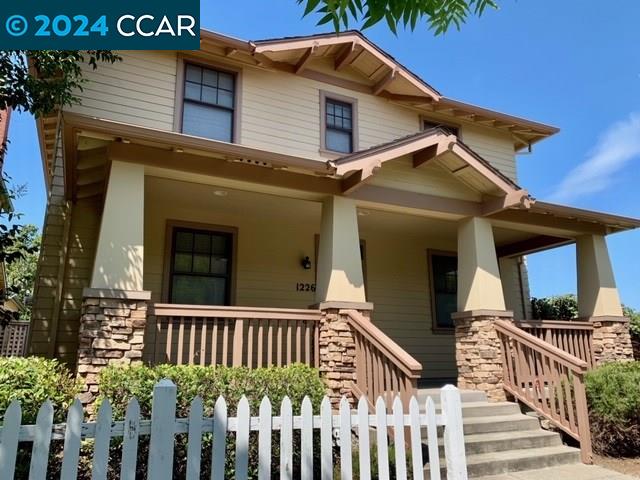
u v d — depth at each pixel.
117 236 5.59
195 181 6.49
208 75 8.33
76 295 7.35
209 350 7.95
